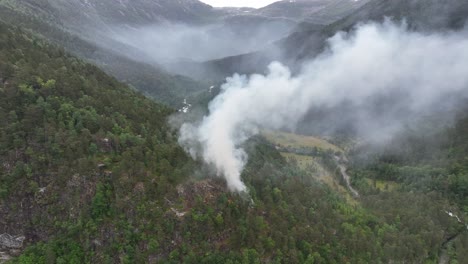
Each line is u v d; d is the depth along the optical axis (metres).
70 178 91.38
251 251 91.69
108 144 98.88
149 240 86.06
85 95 114.62
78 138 96.06
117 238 86.44
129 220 88.00
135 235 86.56
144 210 88.00
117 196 88.62
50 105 101.06
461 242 131.50
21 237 89.25
